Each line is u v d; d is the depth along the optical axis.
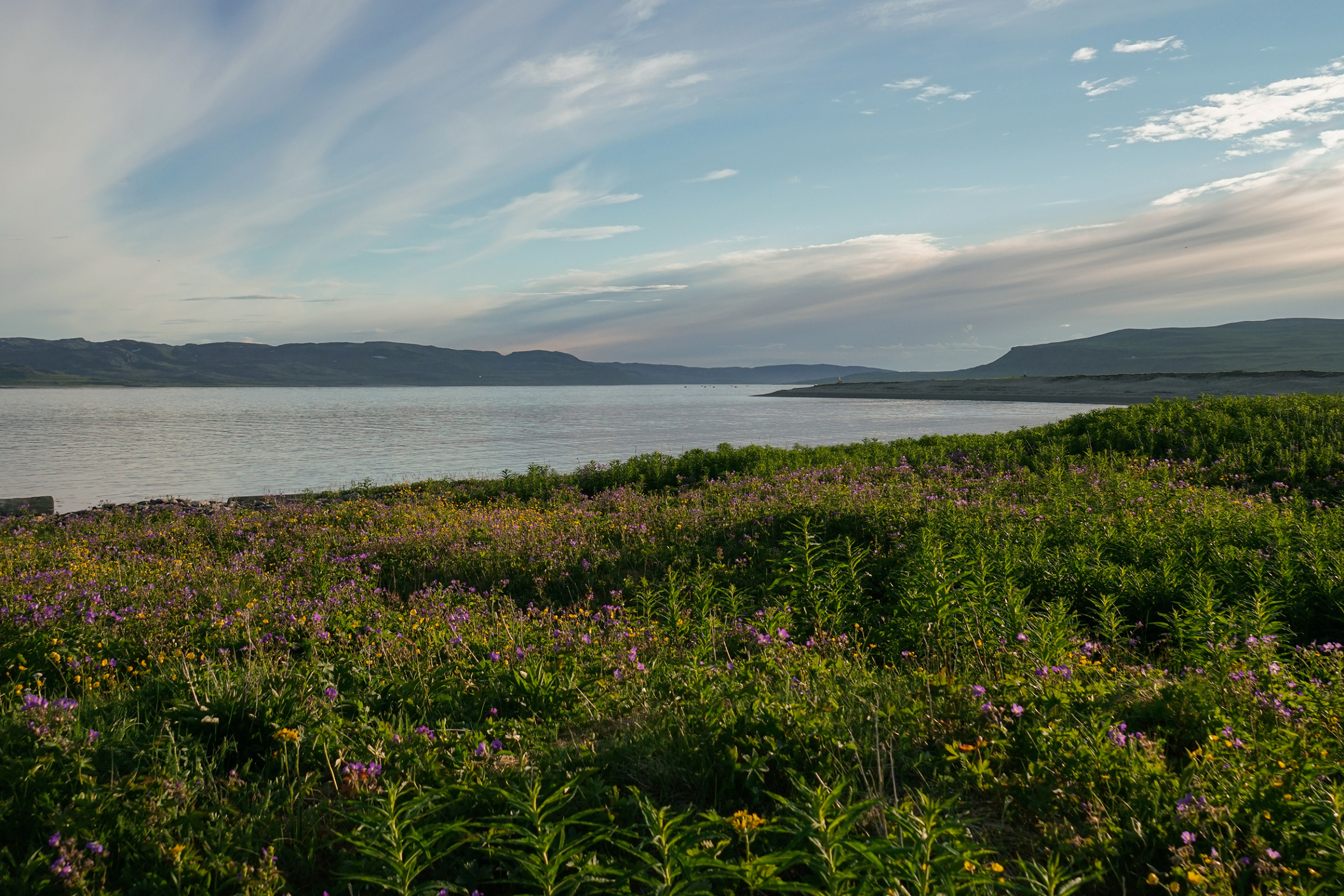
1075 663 5.18
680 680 5.03
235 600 7.84
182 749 4.11
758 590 8.44
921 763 3.85
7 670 5.66
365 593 8.51
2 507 20.06
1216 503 10.24
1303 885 2.75
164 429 60.75
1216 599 6.21
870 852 2.71
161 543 12.69
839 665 5.42
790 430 51.75
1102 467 14.44
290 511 15.80
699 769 3.88
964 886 2.65
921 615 6.40
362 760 4.07
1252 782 3.34
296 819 3.45
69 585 8.38
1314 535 7.70
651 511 12.91
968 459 16.83
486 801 3.52
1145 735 3.96
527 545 10.57
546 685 5.03
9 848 3.15
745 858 3.11
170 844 3.19
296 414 86.81
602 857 3.11
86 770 3.78
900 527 10.02
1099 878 2.90
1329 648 5.55
